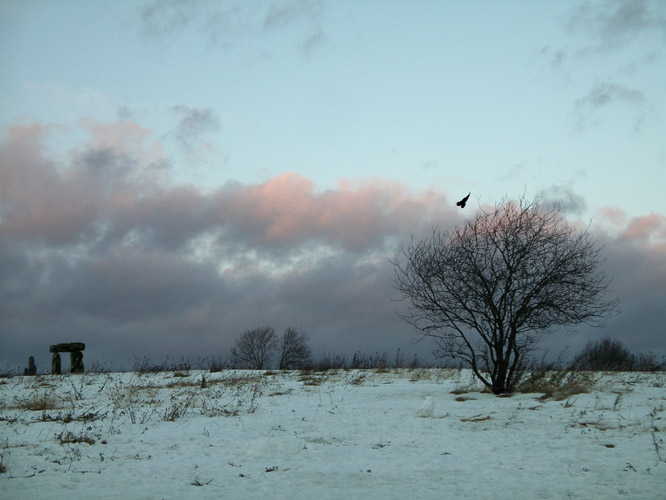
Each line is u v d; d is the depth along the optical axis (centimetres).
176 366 3062
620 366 2548
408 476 946
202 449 1168
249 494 855
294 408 1723
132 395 1981
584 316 1838
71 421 1489
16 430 1352
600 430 1271
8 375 2822
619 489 840
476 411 1573
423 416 1529
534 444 1164
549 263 1853
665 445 1099
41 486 905
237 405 1766
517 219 1898
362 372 2825
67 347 3272
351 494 846
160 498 837
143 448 1180
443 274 1916
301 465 1035
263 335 5812
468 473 955
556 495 820
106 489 891
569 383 1866
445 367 2867
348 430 1354
